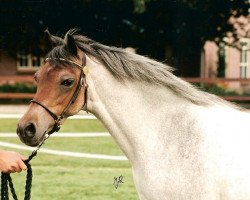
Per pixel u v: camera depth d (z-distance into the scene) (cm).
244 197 373
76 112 407
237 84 3253
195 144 392
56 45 419
